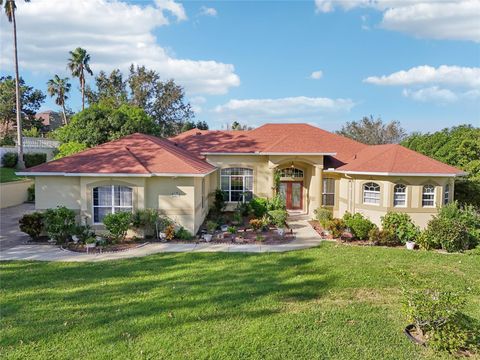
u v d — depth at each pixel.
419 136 30.89
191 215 18.19
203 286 10.81
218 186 25.67
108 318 8.42
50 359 6.65
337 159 25.78
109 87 53.47
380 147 23.89
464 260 14.42
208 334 7.64
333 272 12.34
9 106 66.56
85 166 17.94
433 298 7.60
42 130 74.00
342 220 19.28
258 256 14.59
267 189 25.59
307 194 26.55
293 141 25.20
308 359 6.74
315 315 8.70
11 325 8.04
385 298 10.00
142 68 53.06
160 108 53.50
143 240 17.34
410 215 19.17
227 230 18.84
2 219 23.23
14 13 34.44
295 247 16.39
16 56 34.78
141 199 17.66
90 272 12.25
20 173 17.52
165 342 7.28
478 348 7.20
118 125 31.80
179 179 18.08
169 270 12.55
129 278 11.61
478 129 28.56
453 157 25.94
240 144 26.83
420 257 14.80
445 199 19.83
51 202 18.05
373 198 20.20
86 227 17.20
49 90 64.88
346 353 6.96
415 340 7.52
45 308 9.02
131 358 6.69
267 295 10.09
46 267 12.87
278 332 7.77
